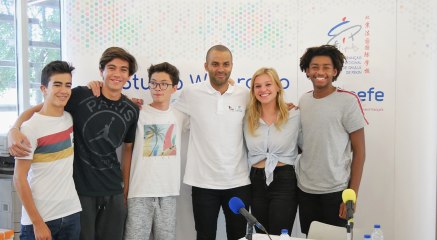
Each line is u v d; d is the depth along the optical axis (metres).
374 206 3.83
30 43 3.96
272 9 3.77
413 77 3.71
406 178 3.78
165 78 3.38
